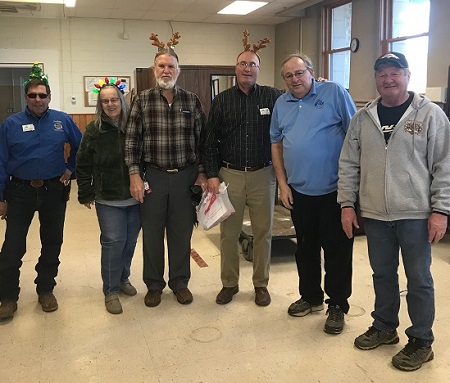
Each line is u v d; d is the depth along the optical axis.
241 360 2.38
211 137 2.94
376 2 7.06
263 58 9.76
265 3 7.65
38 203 2.86
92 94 8.70
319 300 2.90
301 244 2.79
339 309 2.67
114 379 2.23
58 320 2.85
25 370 2.31
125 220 3.00
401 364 2.26
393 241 2.34
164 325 2.78
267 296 3.05
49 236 2.97
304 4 7.71
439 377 2.21
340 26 8.12
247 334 2.65
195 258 4.01
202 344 2.55
